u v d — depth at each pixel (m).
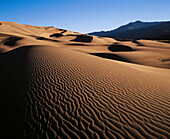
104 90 5.50
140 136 3.20
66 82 6.08
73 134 3.35
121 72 7.97
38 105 4.51
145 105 4.47
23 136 3.44
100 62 9.97
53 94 5.11
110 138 3.19
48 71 7.32
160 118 3.80
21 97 5.07
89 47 36.59
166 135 3.21
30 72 7.34
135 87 5.91
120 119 3.78
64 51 13.08
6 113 4.34
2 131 3.67
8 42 35.56
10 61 10.36
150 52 25.36
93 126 3.57
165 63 17.30
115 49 34.78
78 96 4.99
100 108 4.29
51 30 101.19
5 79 6.99
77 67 8.12
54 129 3.54
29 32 75.12
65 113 4.09
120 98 4.91
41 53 11.65
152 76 8.02
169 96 5.20
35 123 3.78
